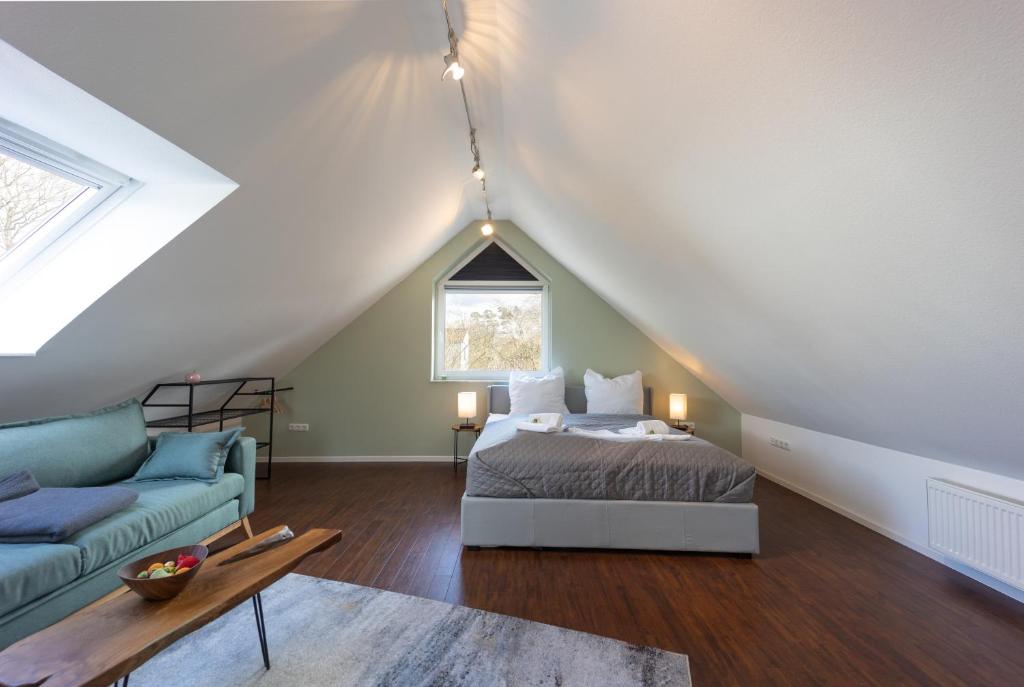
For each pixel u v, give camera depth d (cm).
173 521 207
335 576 221
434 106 249
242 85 155
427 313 477
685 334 360
